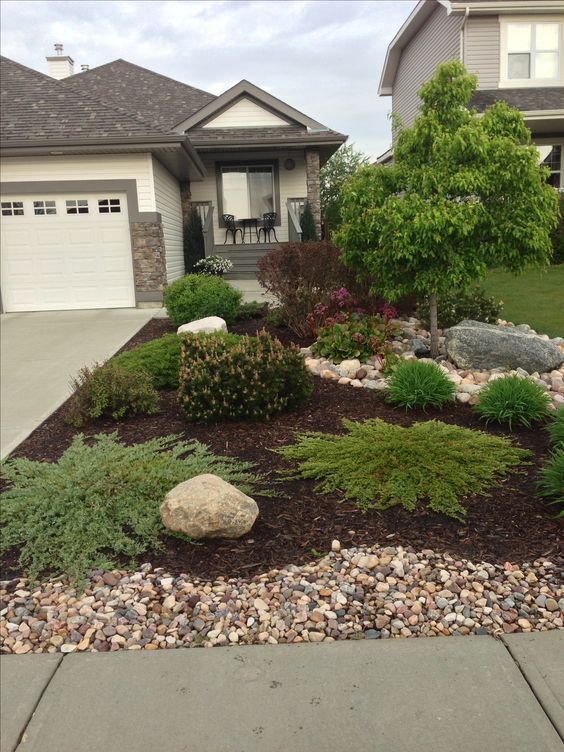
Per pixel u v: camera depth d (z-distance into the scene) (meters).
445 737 2.07
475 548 3.28
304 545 3.35
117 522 3.59
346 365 6.70
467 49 16.08
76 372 7.68
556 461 3.82
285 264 8.79
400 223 6.25
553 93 15.91
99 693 2.30
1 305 12.97
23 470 4.39
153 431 5.31
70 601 2.91
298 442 4.82
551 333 8.60
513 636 2.59
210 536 3.38
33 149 11.95
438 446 4.39
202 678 2.38
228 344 6.36
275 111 17.42
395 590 2.93
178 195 16.83
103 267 12.99
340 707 2.21
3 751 2.06
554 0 15.55
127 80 21.03
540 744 2.04
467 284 6.73
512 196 6.45
